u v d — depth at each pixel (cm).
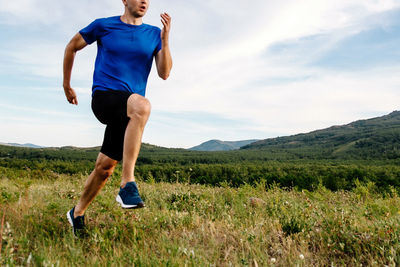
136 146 218
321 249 288
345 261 269
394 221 345
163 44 255
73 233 282
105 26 254
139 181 866
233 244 296
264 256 260
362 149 17300
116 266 222
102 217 360
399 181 1505
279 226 356
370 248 284
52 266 195
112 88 243
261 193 759
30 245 255
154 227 330
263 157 16825
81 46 262
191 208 461
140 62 259
